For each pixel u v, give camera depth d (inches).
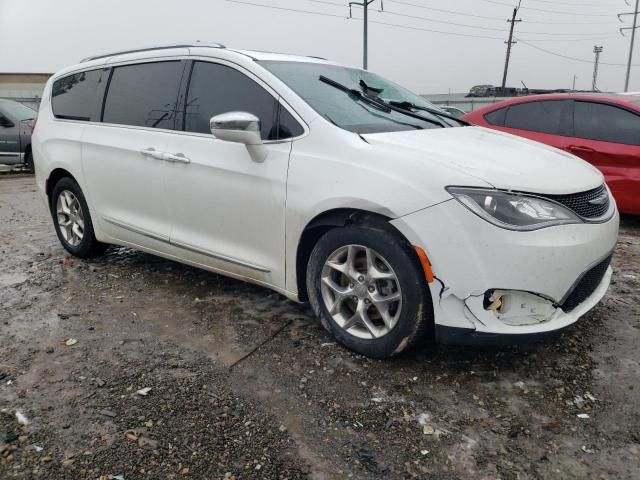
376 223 112.1
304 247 125.8
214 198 137.5
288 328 134.6
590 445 92.2
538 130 244.7
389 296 113.2
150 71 161.0
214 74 144.3
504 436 94.6
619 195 226.4
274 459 89.1
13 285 166.6
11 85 1364.4
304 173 120.0
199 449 91.2
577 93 246.2
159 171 149.7
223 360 119.8
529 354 120.6
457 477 85.6
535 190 104.5
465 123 163.0
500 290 103.0
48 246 211.5
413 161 108.8
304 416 100.0
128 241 167.6
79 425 97.0
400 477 85.5
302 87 134.5
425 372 113.9
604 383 109.7
